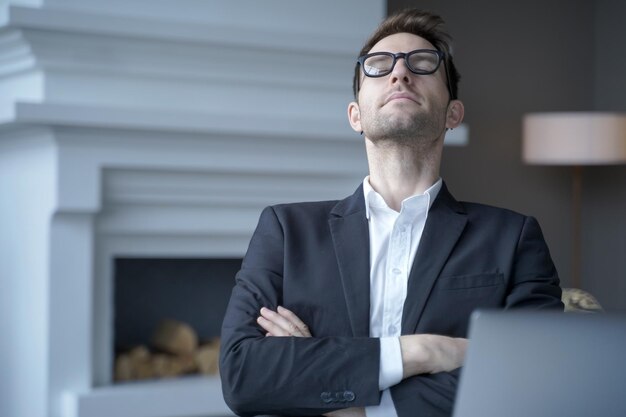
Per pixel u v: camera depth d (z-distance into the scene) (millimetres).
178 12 3420
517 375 1038
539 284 1736
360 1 3723
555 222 5371
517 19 5180
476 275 1719
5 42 3221
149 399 3393
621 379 1025
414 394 1581
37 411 3352
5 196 3555
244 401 1616
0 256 3590
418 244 1750
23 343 3441
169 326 3773
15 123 3154
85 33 3186
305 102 3607
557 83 5324
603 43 5418
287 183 3631
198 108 3436
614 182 5434
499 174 5141
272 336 1645
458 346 1611
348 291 1704
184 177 3467
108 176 3355
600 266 5480
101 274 3424
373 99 1747
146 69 3334
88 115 3172
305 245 1770
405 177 1783
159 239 3527
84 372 3338
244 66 3459
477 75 5051
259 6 3543
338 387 1575
